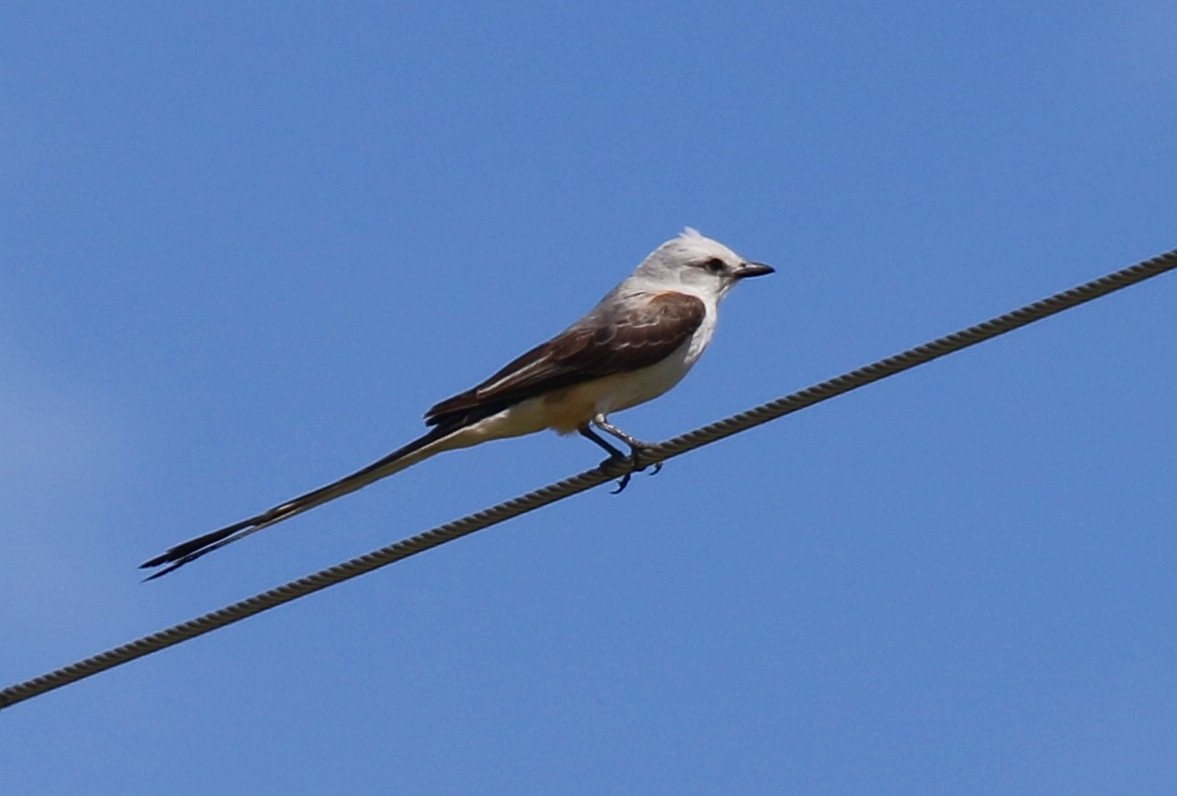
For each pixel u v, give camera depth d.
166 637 11.68
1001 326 10.69
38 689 11.88
